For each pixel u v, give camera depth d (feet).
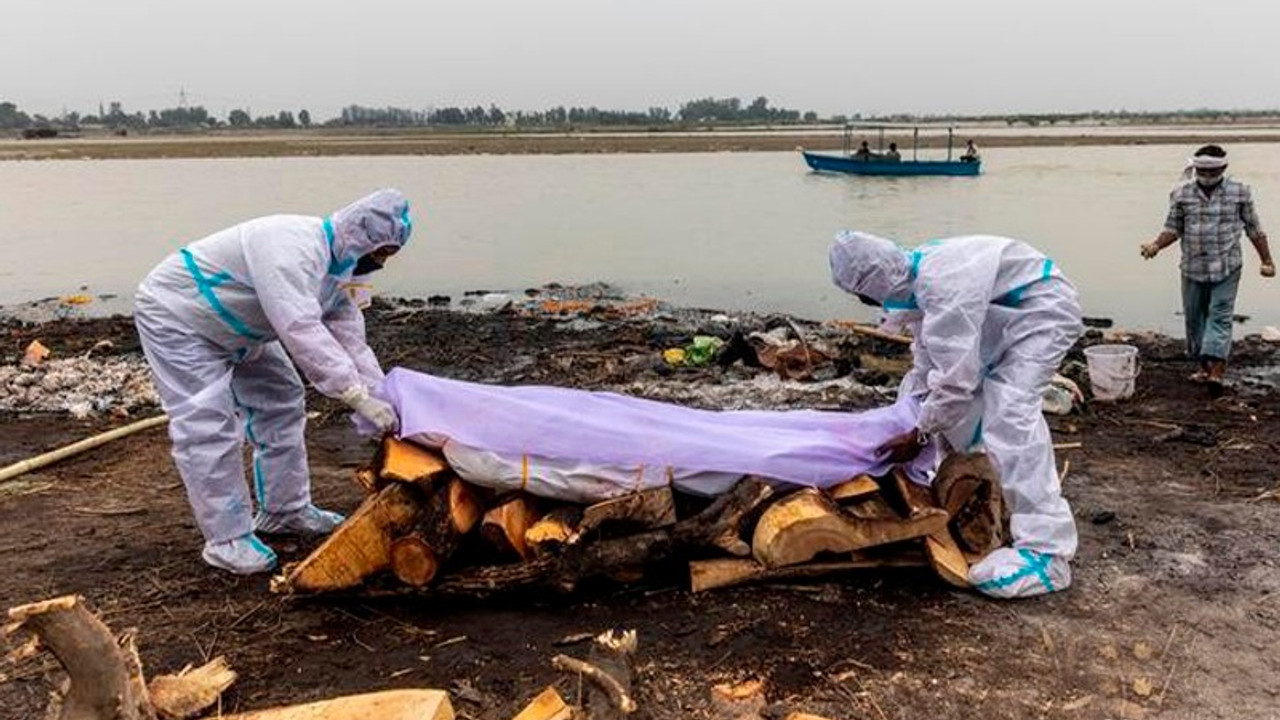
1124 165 144.77
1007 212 83.61
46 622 11.17
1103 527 19.54
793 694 13.84
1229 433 26.13
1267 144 213.05
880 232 71.82
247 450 25.32
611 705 12.14
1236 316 45.47
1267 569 17.52
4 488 22.59
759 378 32.37
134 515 20.85
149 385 31.55
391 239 17.39
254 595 16.93
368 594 16.17
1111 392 29.40
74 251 69.67
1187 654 14.80
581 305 47.88
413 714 12.17
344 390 16.20
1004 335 16.93
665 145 231.91
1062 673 14.33
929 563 16.81
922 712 13.47
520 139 289.53
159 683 13.56
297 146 240.32
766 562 16.38
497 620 15.87
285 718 12.34
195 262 16.87
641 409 17.13
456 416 16.20
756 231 75.31
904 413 17.65
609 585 16.61
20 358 36.50
